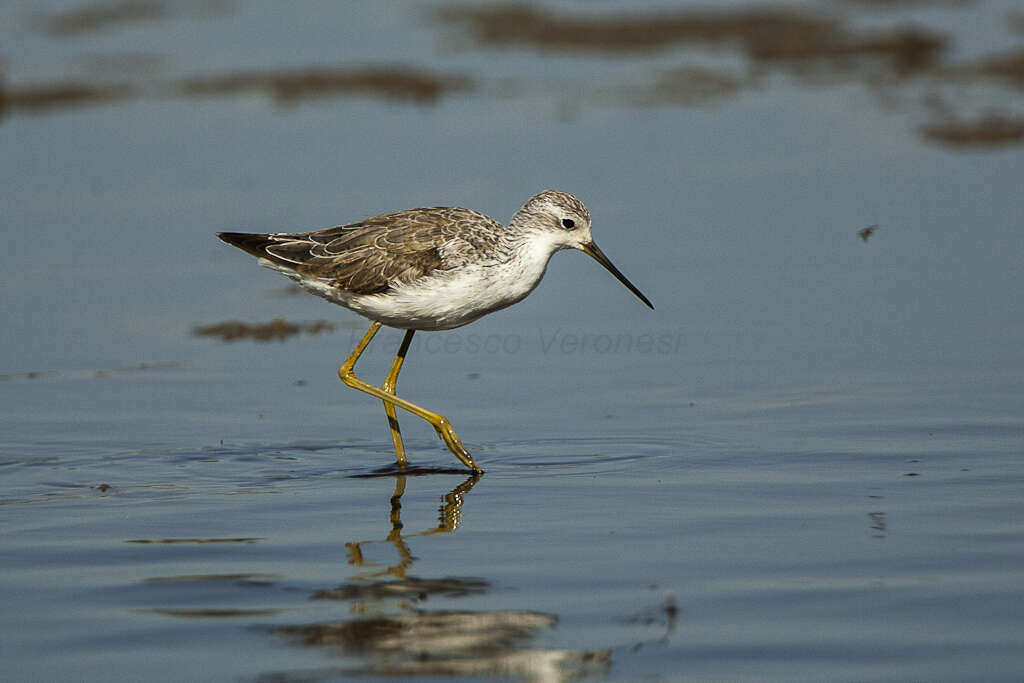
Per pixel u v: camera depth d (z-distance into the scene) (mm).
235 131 25750
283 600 8852
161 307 17391
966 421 12555
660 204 20656
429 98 27938
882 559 9273
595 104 27156
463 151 23562
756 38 32344
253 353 15781
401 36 33375
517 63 30953
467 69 30297
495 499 11000
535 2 35375
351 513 10711
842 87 28062
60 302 17406
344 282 12398
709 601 8672
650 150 23594
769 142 24031
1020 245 18375
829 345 15133
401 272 12227
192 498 11125
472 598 8820
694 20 33688
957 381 13742
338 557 9641
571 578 9125
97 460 12164
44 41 33938
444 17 35031
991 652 7844
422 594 8906
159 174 22969
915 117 25344
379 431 13234
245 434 13023
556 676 7723
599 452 12258
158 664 7922
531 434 12898
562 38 32844
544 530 10148
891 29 32125
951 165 22266
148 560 9609
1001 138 23594
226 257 19406
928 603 8523
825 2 35750
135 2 37281
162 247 19641
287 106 27656
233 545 9930
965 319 15727
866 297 16688
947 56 30094
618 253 18578
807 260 18234
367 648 8133
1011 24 32688
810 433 12438
